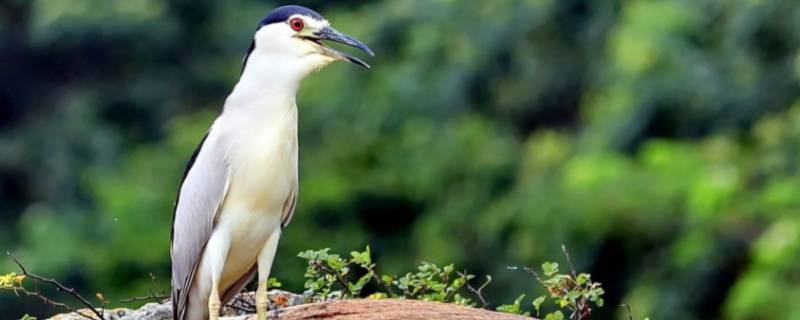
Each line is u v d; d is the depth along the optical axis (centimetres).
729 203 1891
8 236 2473
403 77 2242
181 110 2584
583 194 1944
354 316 920
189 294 980
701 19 2120
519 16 2267
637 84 2084
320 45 966
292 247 2050
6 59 2678
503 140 2184
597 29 2255
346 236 2088
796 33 2086
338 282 1087
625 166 1983
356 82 2262
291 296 1059
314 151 2214
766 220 1870
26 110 2667
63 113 2595
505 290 1984
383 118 2220
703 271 1873
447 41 2278
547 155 2102
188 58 2625
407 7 2311
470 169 2142
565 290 995
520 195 2030
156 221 2120
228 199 953
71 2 2578
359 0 2555
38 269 2144
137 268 2070
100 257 2091
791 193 1880
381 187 2133
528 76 2256
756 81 2086
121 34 2588
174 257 980
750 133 2053
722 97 2070
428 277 1034
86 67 2658
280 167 954
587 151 2084
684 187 1927
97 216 2292
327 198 2108
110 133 2566
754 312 1756
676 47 2091
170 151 2300
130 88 2598
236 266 969
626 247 1925
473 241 2061
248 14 2642
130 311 1054
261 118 955
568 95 2261
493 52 2261
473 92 2258
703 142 2034
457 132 2177
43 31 2578
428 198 2141
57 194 2508
